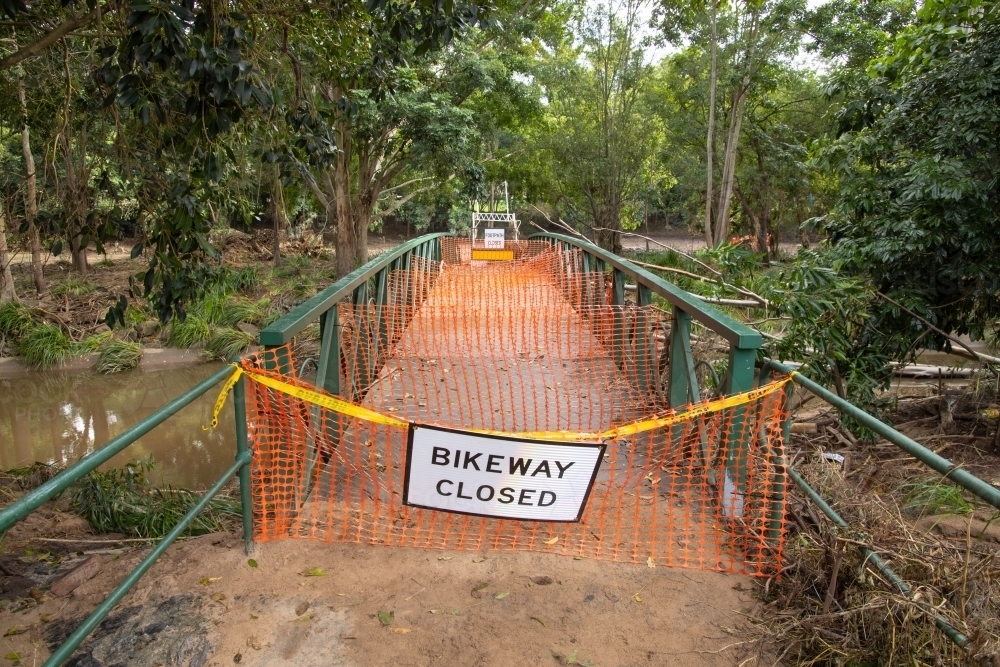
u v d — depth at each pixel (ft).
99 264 80.84
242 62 13.50
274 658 8.97
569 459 10.52
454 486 10.64
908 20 63.21
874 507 11.51
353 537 11.80
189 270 18.63
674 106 83.30
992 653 7.40
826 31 67.51
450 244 67.72
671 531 11.99
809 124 83.35
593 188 90.12
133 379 47.50
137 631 9.48
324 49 21.58
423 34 17.34
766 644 9.28
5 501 19.40
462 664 8.89
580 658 9.02
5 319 51.16
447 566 11.02
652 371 19.65
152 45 12.62
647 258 79.66
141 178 18.17
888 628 8.34
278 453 12.11
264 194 82.79
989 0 23.66
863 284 23.45
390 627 9.54
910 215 23.62
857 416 9.11
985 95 22.62
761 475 11.41
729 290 25.45
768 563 10.87
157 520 17.34
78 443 35.55
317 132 19.12
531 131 87.61
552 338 26.78
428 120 57.26
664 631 9.57
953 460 21.34
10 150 46.68
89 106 21.40
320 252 93.97
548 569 10.97
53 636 9.64
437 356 24.27
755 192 90.99
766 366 12.05
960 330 26.40
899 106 24.67
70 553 14.60
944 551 9.68
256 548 11.38
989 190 22.71
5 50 23.30
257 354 11.48
